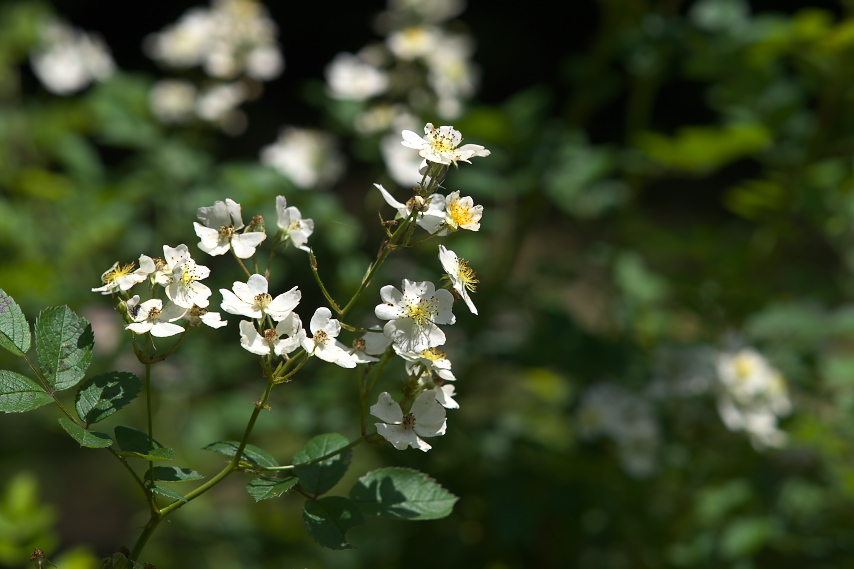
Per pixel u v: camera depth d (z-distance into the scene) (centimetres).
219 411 127
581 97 140
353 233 121
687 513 127
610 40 138
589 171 127
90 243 137
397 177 118
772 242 136
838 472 120
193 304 88
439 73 125
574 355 119
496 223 132
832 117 129
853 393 128
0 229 127
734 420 115
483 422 124
